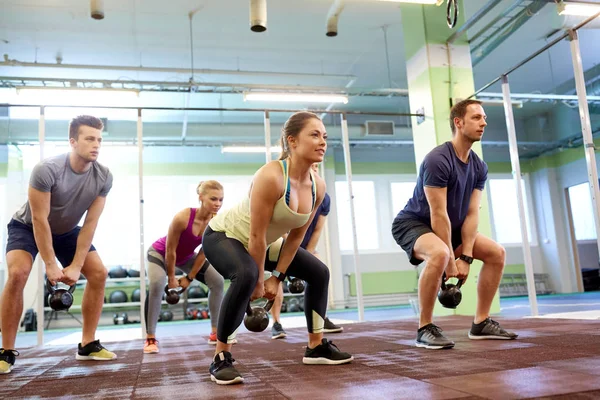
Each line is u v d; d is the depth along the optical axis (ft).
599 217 11.73
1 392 6.27
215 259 6.50
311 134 6.21
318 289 7.09
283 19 24.39
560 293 38.99
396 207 40.47
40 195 8.09
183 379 6.59
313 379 5.93
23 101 29.35
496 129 41.34
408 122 38.37
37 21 23.20
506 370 5.75
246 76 30.27
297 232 6.63
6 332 8.18
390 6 23.45
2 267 31.24
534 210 42.22
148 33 24.84
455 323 13.17
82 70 27.91
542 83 34.65
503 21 24.99
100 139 8.54
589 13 17.88
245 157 38.40
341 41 26.99
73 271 8.43
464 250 8.49
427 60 20.45
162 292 10.78
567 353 6.81
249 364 7.64
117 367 8.18
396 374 5.92
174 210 36.42
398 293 38.93
